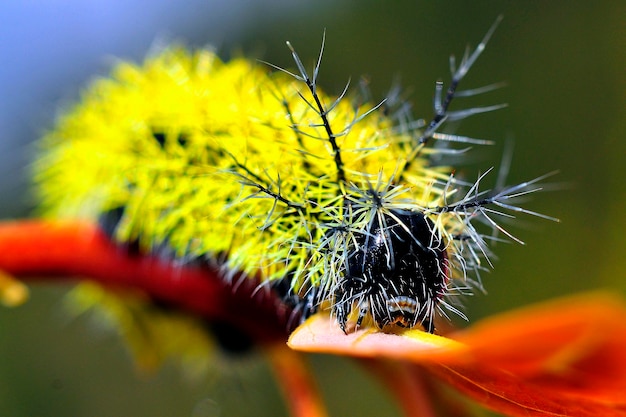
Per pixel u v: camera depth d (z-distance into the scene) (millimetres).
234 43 244
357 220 75
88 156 88
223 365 94
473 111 78
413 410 85
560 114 201
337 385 179
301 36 240
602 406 63
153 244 86
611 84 196
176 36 241
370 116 84
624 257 181
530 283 183
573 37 203
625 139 191
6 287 85
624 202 186
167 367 194
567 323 53
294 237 77
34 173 95
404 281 73
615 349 54
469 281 78
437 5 227
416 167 80
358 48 233
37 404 191
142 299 90
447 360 59
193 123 83
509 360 58
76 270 87
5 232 86
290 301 80
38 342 196
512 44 211
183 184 82
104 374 196
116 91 88
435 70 222
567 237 187
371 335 70
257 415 162
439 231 75
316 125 77
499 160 200
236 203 78
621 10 197
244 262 80
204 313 87
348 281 73
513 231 187
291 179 79
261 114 81
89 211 88
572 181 194
